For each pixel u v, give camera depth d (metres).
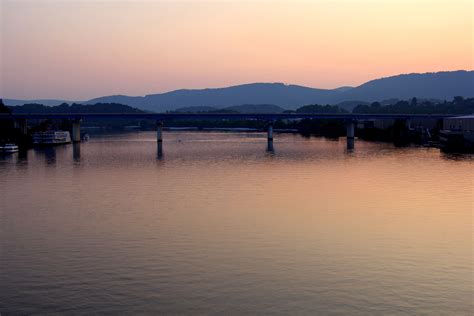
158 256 70.25
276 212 96.50
